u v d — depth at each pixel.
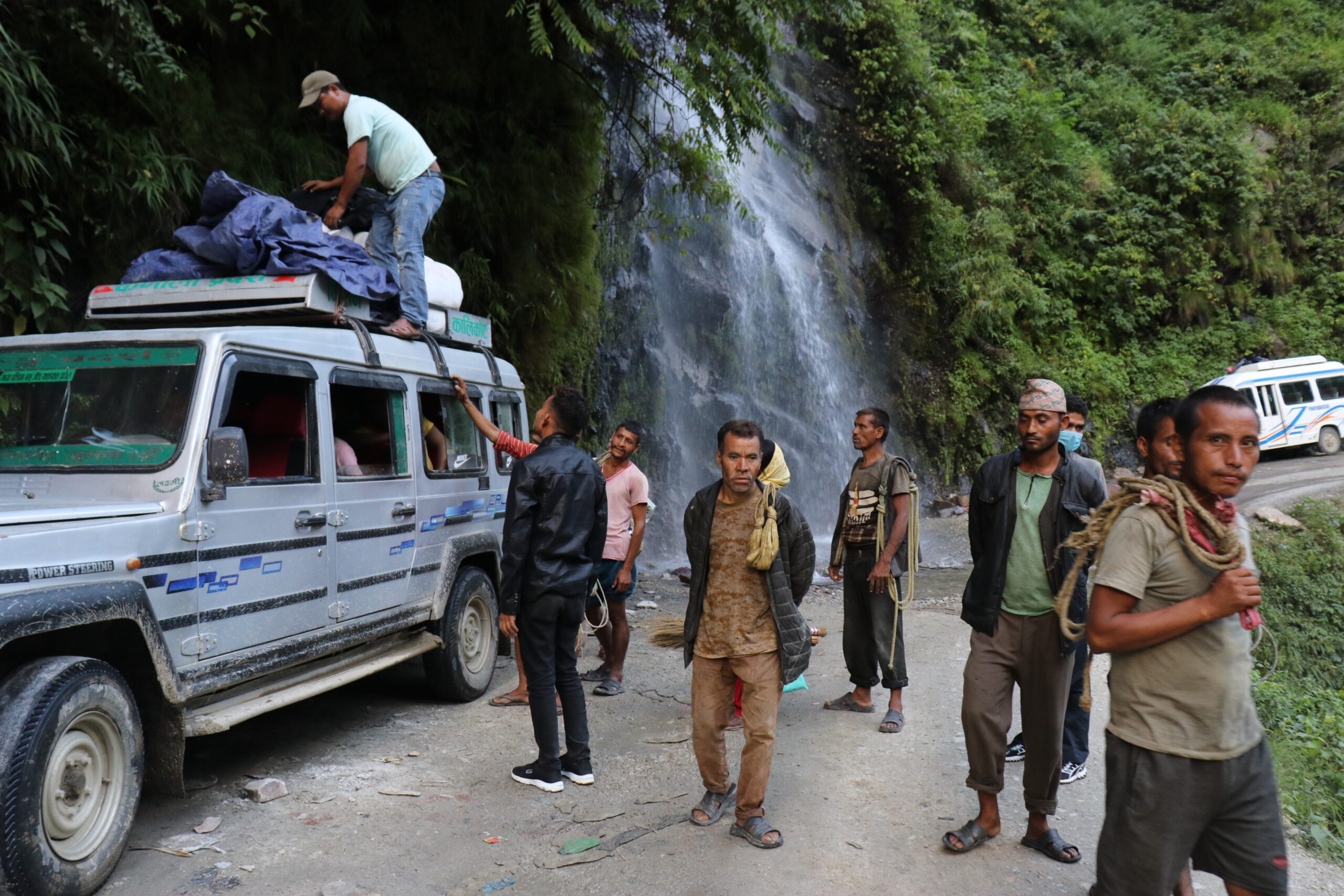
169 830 3.92
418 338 5.78
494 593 6.33
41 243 6.36
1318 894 3.77
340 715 5.59
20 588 3.01
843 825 4.16
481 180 10.20
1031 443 3.78
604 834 4.02
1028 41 30.02
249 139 8.08
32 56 5.95
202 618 3.77
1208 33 32.47
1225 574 2.41
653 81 11.75
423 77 9.84
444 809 4.25
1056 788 3.86
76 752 3.23
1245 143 27.53
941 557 14.20
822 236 19.31
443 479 5.76
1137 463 23.19
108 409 3.96
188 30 7.97
